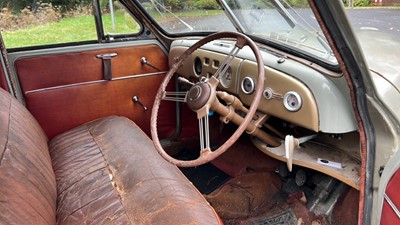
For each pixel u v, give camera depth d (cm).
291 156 137
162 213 113
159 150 135
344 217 152
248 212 173
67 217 125
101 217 120
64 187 142
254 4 159
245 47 163
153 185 129
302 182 167
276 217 165
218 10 186
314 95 128
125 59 216
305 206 164
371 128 115
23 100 191
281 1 142
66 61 198
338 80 121
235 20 176
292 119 138
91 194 134
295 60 138
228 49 169
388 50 142
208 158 124
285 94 138
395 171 114
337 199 157
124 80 219
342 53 101
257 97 129
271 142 161
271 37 159
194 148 244
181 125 242
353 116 125
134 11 211
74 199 133
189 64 199
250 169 197
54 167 158
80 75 204
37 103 195
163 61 229
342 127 126
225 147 123
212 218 113
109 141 171
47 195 125
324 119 127
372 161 117
